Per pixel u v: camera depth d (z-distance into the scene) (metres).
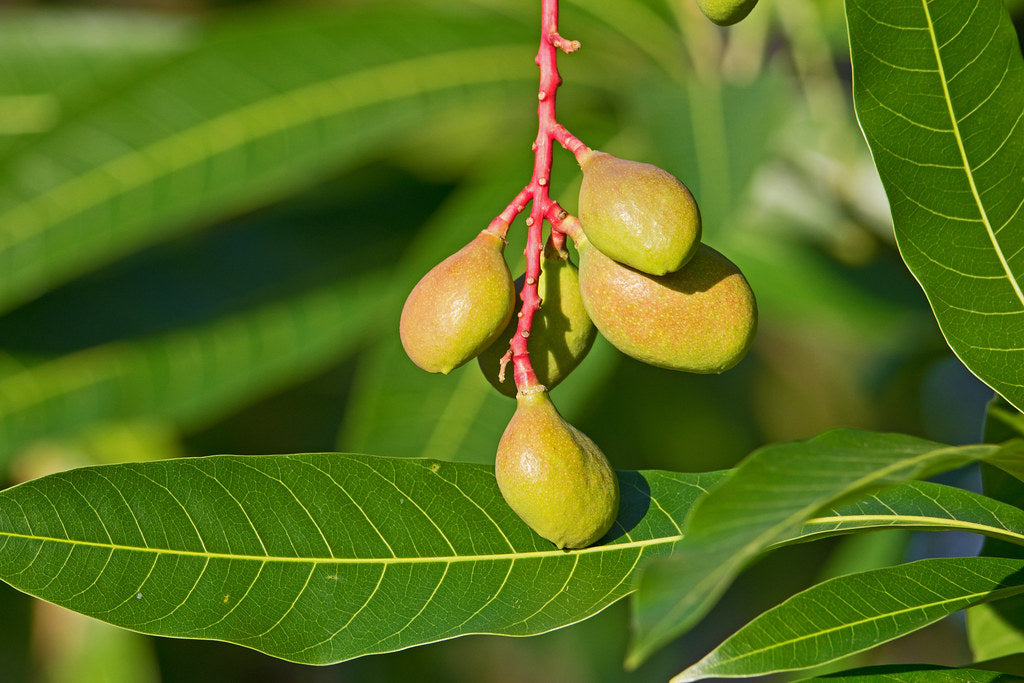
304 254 1.25
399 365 1.14
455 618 0.99
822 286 1.24
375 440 1.13
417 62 1.19
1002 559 0.99
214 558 0.98
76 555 0.97
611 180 0.96
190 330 1.23
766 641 0.97
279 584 0.98
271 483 0.99
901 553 1.15
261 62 1.17
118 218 1.16
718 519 0.88
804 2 1.22
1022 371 0.97
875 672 0.96
